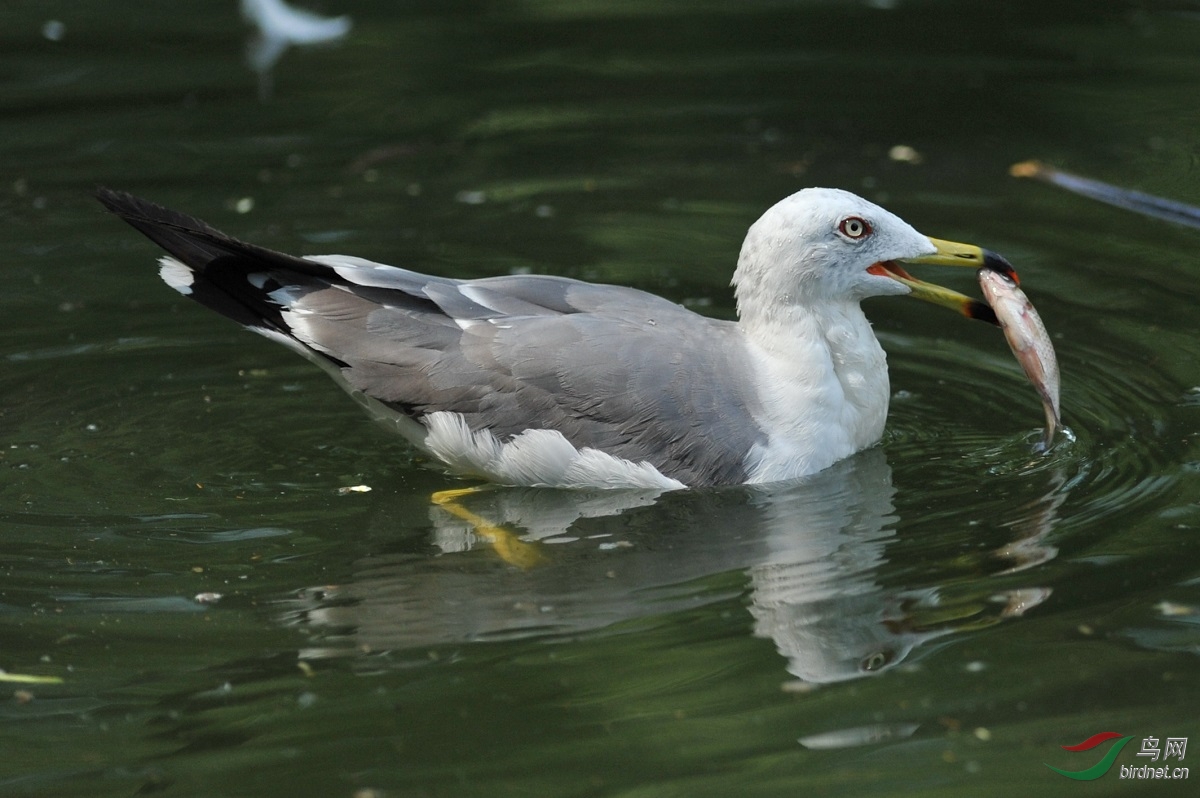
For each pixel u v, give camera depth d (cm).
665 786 786
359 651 926
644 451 1146
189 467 1202
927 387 1348
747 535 1083
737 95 2048
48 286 1523
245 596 996
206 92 2058
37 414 1281
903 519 1095
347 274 1160
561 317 1170
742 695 872
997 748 815
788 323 1186
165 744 830
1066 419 1255
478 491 1167
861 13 2355
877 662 903
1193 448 1173
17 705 865
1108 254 1574
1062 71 2086
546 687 882
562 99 2048
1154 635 914
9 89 2047
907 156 1828
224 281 1175
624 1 2442
